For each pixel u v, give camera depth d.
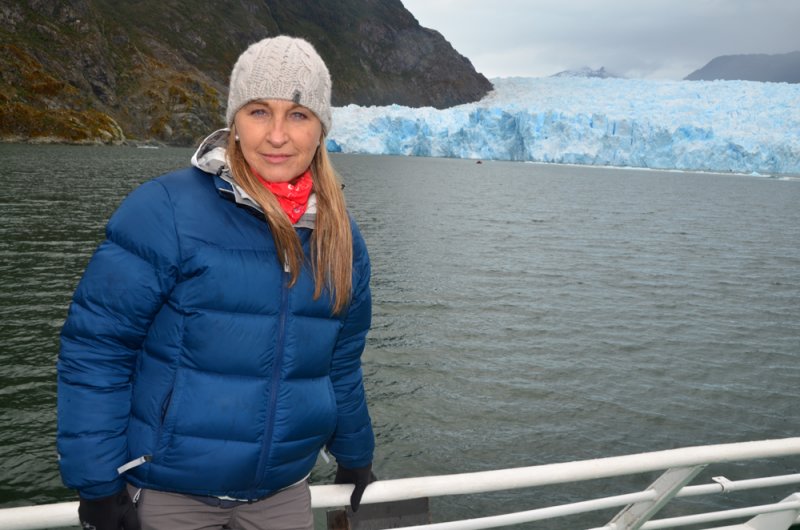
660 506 2.34
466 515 7.88
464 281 20.45
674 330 15.96
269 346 1.59
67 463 1.48
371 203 44.72
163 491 1.62
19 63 101.69
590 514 7.97
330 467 8.70
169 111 117.69
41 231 24.08
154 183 1.57
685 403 11.54
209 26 193.00
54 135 95.44
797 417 11.28
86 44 117.50
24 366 11.04
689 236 35.16
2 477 7.90
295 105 1.57
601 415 10.87
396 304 17.12
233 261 1.54
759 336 15.77
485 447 9.66
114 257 1.51
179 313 1.55
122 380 1.54
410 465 9.09
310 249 1.65
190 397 1.55
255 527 1.75
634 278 22.42
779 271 25.19
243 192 1.54
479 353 13.52
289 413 1.63
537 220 39.53
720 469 9.20
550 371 12.70
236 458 1.59
